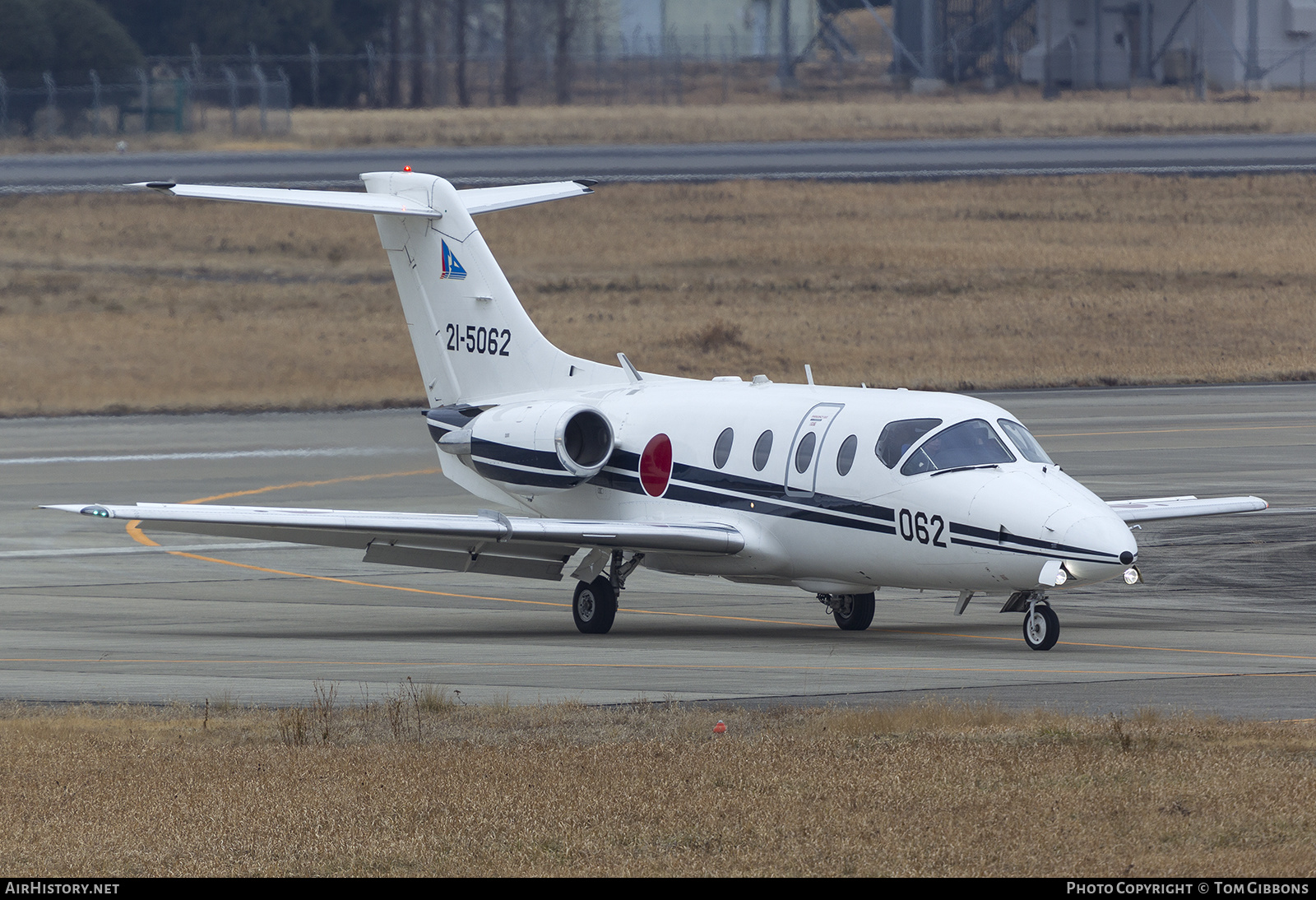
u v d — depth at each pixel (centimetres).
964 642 7275
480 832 3691
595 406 8562
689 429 8044
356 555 10712
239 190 8762
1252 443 14325
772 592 9225
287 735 4919
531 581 9850
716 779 4119
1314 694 5572
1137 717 4888
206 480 13312
